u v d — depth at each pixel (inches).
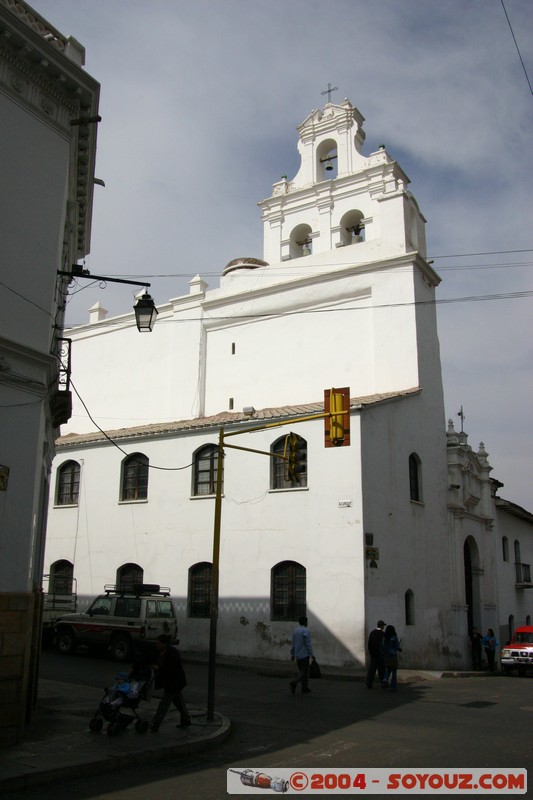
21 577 410.3
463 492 1161.4
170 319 1368.1
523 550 1508.4
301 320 1219.9
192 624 955.3
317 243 1330.0
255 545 925.8
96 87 507.5
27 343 439.5
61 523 1124.5
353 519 858.1
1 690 385.1
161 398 1336.1
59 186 480.7
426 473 1064.2
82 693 572.7
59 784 323.3
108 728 412.2
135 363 1391.5
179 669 439.8
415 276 1131.3
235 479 965.2
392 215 1173.1
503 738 429.1
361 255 1184.2
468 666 1074.7
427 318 1158.3
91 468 1119.0
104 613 858.1
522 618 1435.8
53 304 468.8
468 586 1186.0
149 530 1029.8
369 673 696.4
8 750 368.5
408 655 919.7
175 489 1020.5
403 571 942.4
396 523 944.3
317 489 893.8
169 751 381.7
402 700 606.9
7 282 434.3
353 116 1368.1
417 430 1055.6
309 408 957.8
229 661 863.1
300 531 893.8
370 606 838.5
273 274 1267.2
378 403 939.3
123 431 1147.9
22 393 429.1
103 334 1451.8
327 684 715.4
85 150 534.9
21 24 451.8
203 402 1286.9
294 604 883.4
